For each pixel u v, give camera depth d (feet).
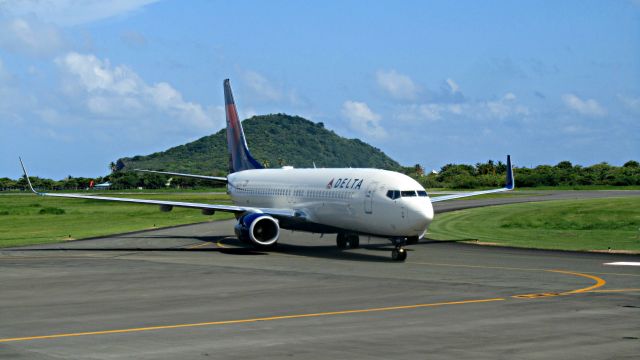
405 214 117.91
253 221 137.59
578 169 549.13
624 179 488.44
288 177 159.33
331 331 61.16
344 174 137.80
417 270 107.24
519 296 80.89
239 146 201.57
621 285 89.92
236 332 60.90
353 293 83.82
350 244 145.38
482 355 52.06
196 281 95.55
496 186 501.97
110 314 70.44
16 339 58.44
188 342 56.90
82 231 195.42
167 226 213.46
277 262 119.75
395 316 68.39
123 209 325.62
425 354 52.44
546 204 267.59
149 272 105.91
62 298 81.20
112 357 51.98
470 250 138.31
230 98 203.72
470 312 70.44
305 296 81.66
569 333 59.88
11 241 163.94
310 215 142.61
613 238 156.66
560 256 125.80
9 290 87.66
